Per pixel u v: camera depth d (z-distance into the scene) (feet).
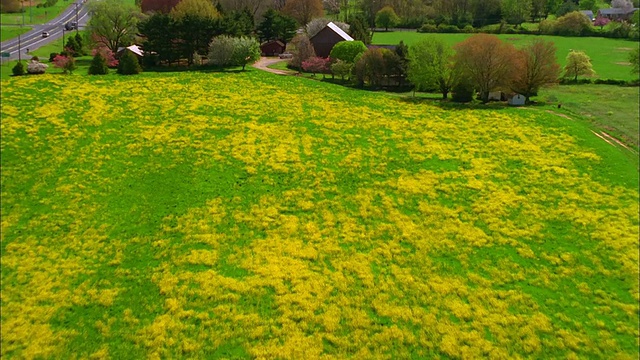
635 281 103.35
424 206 134.31
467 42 216.13
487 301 98.78
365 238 120.78
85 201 133.18
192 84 235.61
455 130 184.44
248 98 218.38
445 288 102.37
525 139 173.06
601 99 214.90
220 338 89.30
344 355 85.71
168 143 168.66
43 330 90.63
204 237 119.85
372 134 182.39
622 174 146.20
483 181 146.82
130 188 140.46
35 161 151.53
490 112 202.18
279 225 125.90
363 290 102.22
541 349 86.69
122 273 106.93
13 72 229.04
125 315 94.79
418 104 216.33
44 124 175.52
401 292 101.65
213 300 98.99
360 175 151.84
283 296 100.01
